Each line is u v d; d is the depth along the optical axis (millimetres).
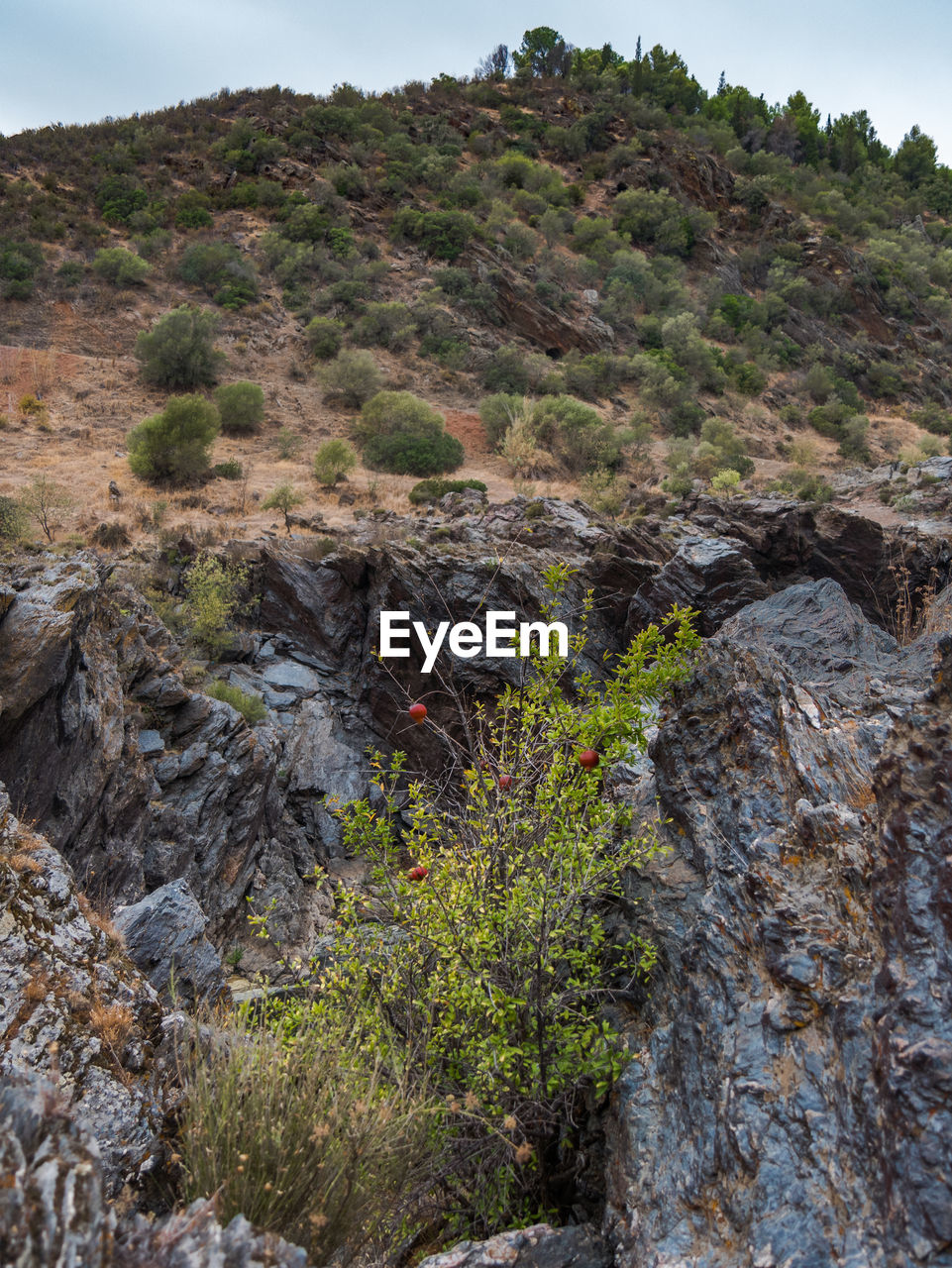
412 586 18812
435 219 62312
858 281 75812
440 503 31719
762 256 78688
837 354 67375
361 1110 2820
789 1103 2846
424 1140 3309
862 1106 2613
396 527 25469
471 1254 3088
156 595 20562
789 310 70188
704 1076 3268
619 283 65250
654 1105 3514
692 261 75875
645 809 5191
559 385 50938
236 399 40469
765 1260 2451
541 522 23328
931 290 83562
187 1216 2199
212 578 20594
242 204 63469
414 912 3969
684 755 4902
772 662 4820
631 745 5602
